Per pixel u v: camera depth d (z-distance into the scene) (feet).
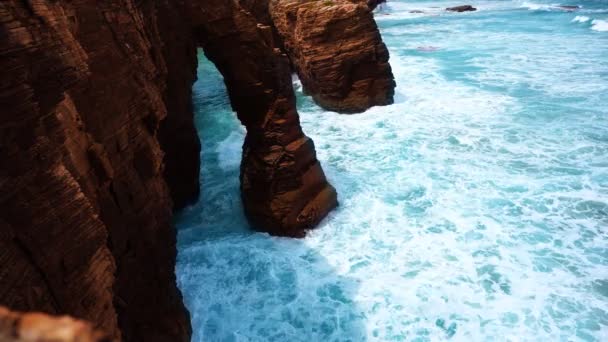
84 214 19.21
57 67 18.47
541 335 35.99
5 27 15.52
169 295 32.65
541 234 48.44
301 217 50.57
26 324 5.90
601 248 45.91
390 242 48.60
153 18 40.37
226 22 46.32
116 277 25.84
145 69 34.27
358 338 36.86
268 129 49.26
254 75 47.88
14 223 16.06
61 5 22.33
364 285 42.55
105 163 25.08
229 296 42.27
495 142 70.79
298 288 42.78
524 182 59.00
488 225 50.42
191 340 36.68
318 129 82.07
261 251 48.26
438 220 51.90
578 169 61.41
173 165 53.88
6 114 15.60
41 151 17.40
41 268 16.93
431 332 36.91
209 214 57.16
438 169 63.77
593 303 38.91
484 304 39.37
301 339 37.14
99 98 26.43
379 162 67.10
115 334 21.09
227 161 71.20
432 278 42.78
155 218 32.01
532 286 41.14
